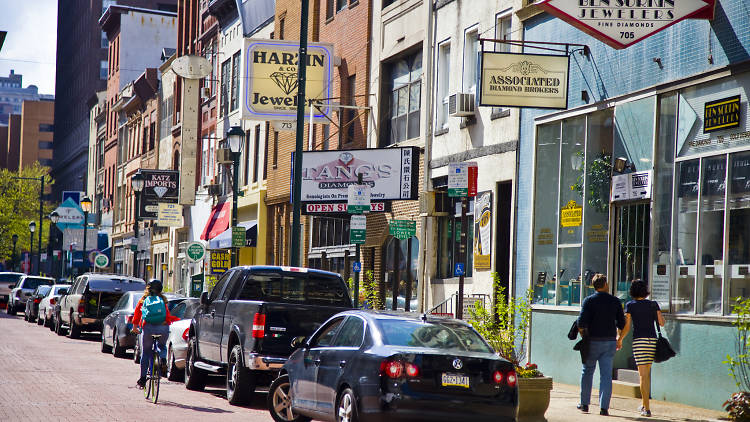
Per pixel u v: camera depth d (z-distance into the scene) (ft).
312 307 77.51
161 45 413.80
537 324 102.17
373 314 59.57
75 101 606.14
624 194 88.48
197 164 267.59
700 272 77.87
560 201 99.86
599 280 74.74
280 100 161.38
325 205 142.31
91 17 570.46
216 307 86.12
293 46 162.50
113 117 405.39
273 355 76.13
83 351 133.49
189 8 295.89
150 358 81.97
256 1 218.59
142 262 329.93
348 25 162.91
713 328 75.05
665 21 78.38
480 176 116.78
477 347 57.72
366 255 151.84
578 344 74.49
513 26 111.14
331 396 59.06
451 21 127.24
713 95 77.71
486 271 114.01
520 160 108.06
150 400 78.33
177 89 290.56
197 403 78.95
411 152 133.28
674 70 82.69
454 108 118.93
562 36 100.78
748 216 72.74
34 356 118.42
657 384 81.35
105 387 87.04
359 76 157.07
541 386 68.18
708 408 75.10
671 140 82.74
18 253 533.96
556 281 99.76
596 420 69.51
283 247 190.90
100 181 432.25
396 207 140.36
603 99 92.99
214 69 254.68
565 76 91.71
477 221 117.08
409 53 142.10
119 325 125.70
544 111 103.45
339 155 141.18
